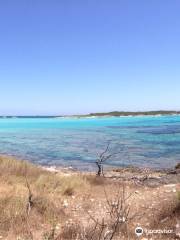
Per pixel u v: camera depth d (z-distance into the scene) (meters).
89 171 28.97
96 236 6.77
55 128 126.75
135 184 18.92
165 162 34.72
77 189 15.67
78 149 49.16
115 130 97.44
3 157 19.80
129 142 57.38
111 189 16.55
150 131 87.12
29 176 17.47
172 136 68.81
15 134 92.88
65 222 10.13
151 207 11.95
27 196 11.65
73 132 95.75
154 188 17.23
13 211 9.98
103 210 12.05
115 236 7.47
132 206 12.13
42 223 9.73
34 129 122.12
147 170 24.66
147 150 45.50
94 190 16.16
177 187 16.31
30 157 40.81
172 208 10.89
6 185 13.98
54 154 43.84
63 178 16.97
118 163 34.41
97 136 75.44
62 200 13.22
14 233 8.66
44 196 12.31
